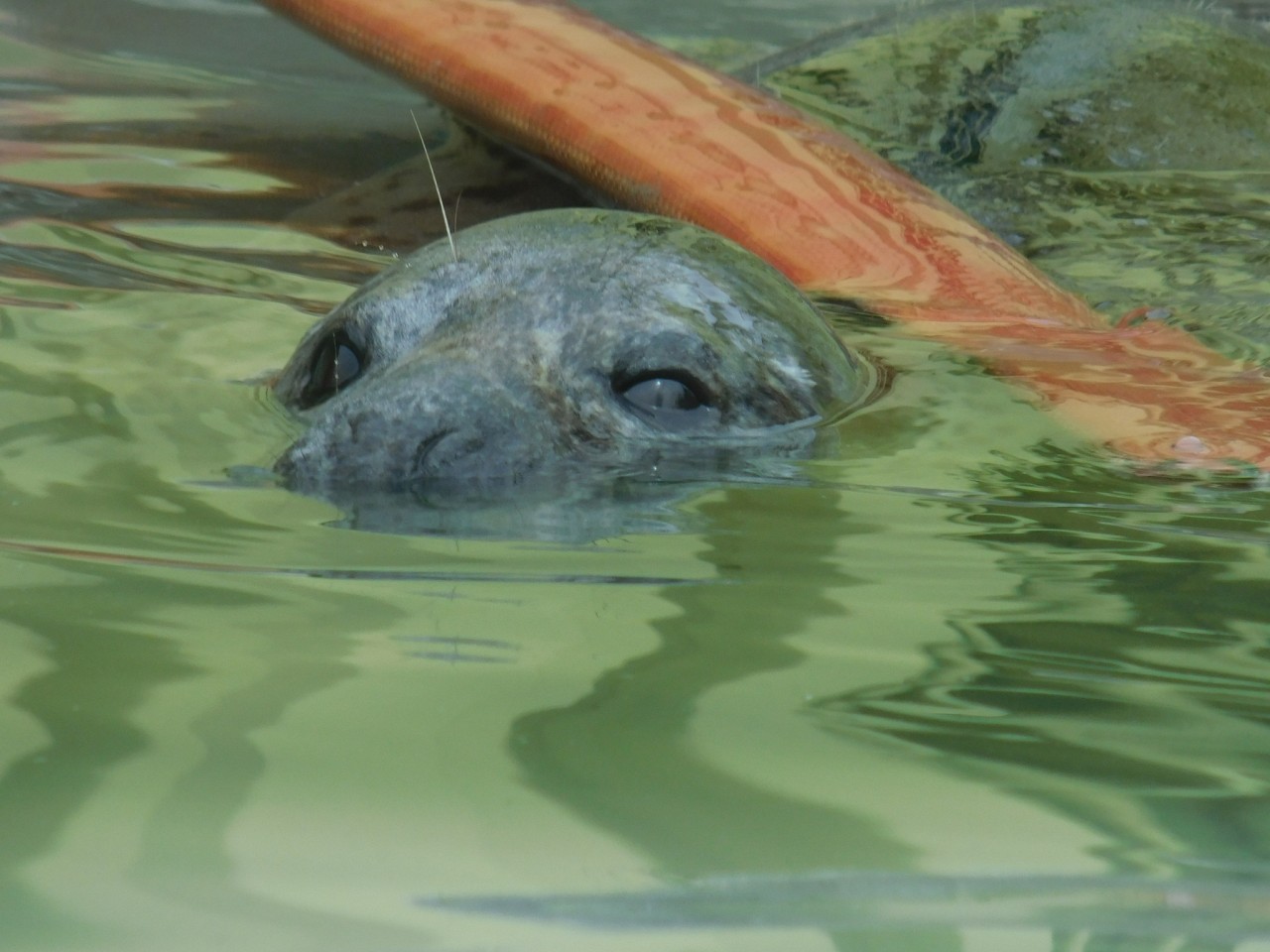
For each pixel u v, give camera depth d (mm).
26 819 4328
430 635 5785
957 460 8641
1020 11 19062
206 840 4270
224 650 5570
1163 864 4312
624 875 4172
